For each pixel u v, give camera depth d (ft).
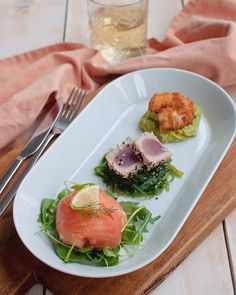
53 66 2.30
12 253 1.55
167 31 2.48
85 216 1.50
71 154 1.86
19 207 1.58
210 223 1.62
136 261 1.46
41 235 1.54
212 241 1.64
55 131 1.99
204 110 2.06
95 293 1.45
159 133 1.97
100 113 2.02
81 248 1.48
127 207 1.66
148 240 1.59
